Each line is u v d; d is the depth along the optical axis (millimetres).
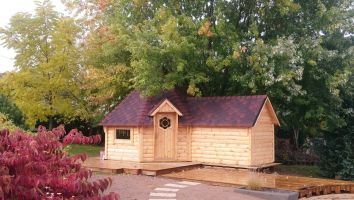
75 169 4691
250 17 21625
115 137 19234
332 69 20375
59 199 4203
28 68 23234
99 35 23172
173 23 18375
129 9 21750
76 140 5133
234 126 17531
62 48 23359
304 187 13125
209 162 18359
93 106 24859
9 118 16422
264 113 18625
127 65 22516
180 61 18953
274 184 13695
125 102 20266
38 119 23891
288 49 18234
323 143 21297
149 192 12547
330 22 20297
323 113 20141
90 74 21984
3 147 4332
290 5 19828
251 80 19109
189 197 11914
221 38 20422
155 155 18562
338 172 20297
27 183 4020
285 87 19609
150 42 18938
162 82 19125
